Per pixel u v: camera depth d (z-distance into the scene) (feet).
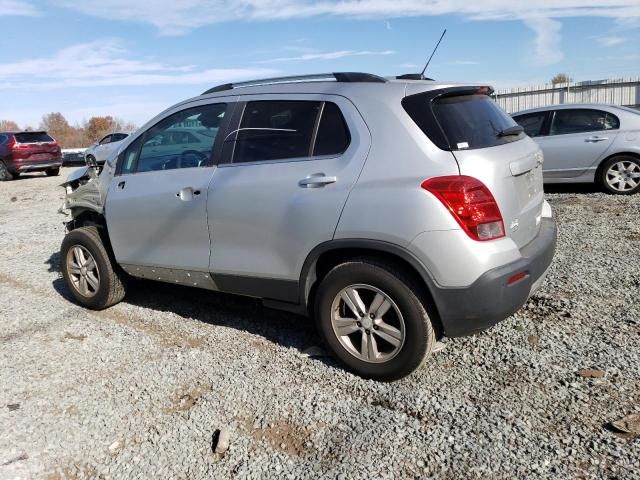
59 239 27.35
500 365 11.48
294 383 11.37
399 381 11.16
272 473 8.74
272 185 11.73
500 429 9.36
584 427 9.25
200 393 11.27
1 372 12.63
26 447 9.75
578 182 29.55
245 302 16.10
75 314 16.17
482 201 9.84
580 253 18.63
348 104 11.21
